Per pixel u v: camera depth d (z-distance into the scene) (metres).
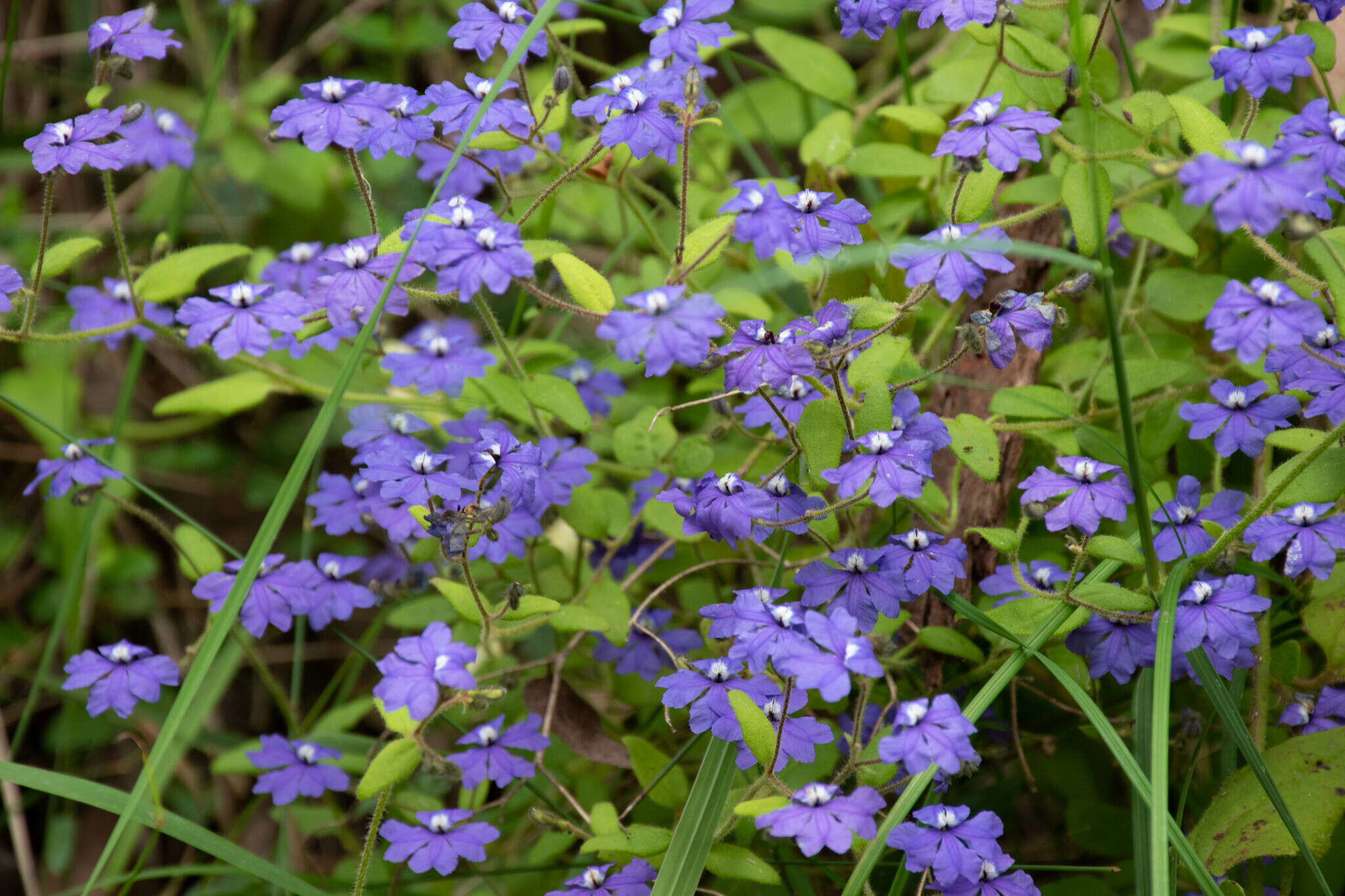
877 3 0.74
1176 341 0.78
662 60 0.77
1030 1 0.76
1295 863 0.74
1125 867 0.76
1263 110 0.78
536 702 0.77
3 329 0.76
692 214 0.80
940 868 0.70
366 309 0.73
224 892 0.80
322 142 0.73
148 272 0.77
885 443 0.72
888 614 0.72
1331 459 0.72
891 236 0.79
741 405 0.75
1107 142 0.77
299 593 0.76
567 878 0.77
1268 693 0.75
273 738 0.77
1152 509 0.74
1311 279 0.72
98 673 0.75
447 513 0.71
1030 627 0.73
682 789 0.75
